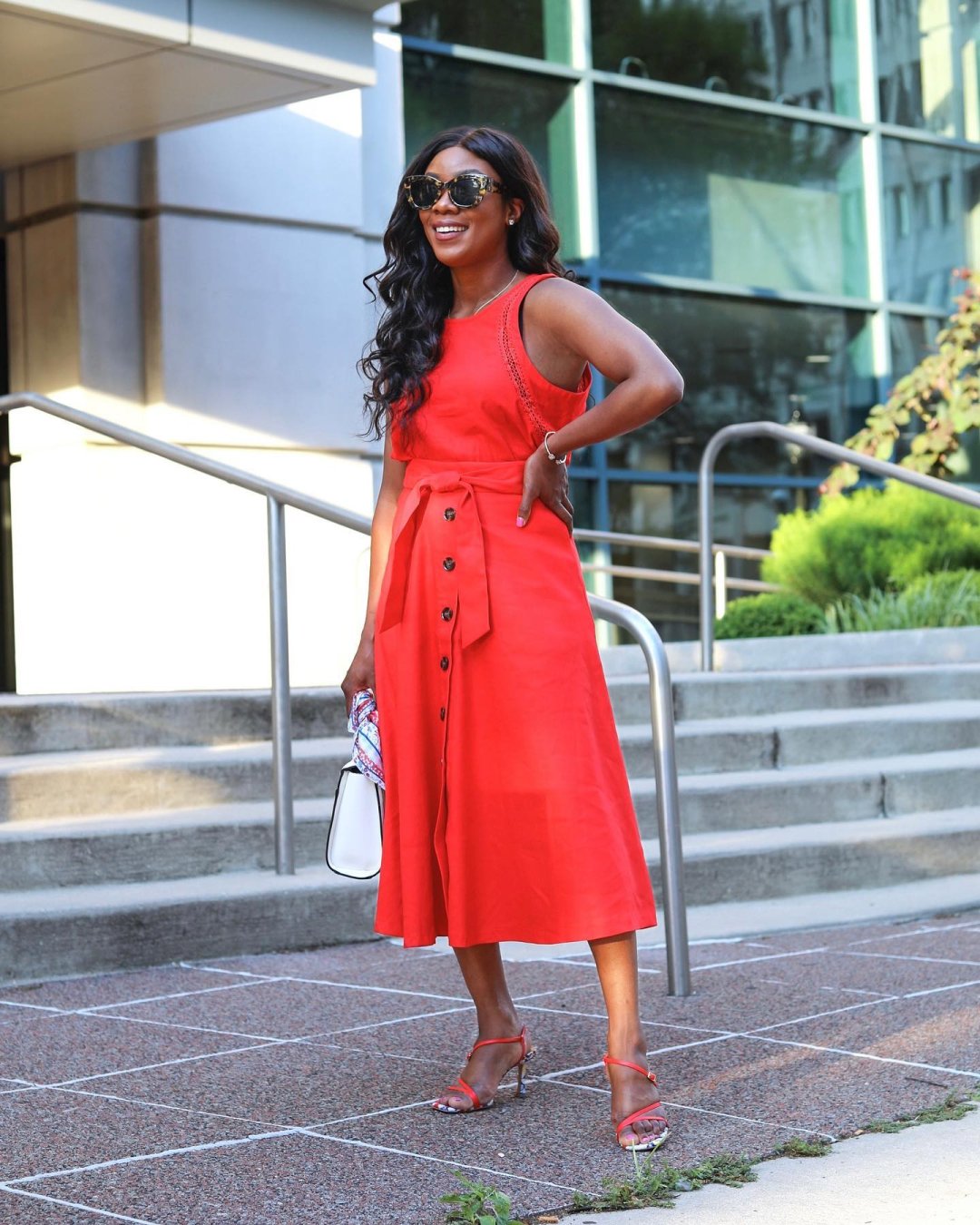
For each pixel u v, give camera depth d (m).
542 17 11.87
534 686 2.91
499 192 3.01
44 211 7.73
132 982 4.31
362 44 6.62
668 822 4.08
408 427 3.06
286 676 5.01
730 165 12.88
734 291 12.73
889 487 10.57
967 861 5.89
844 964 4.40
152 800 5.39
